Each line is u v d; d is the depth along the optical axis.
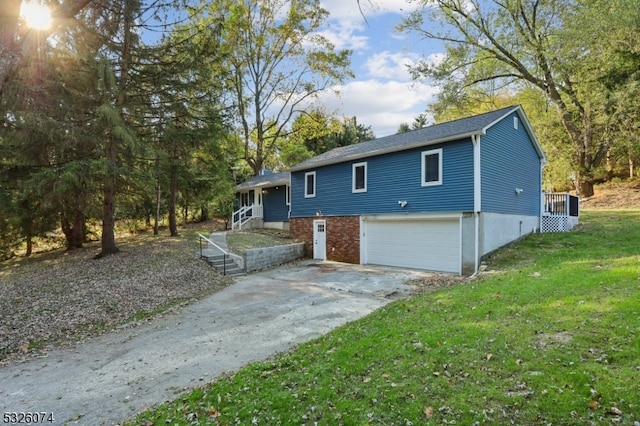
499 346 4.64
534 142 15.83
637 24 15.79
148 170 14.63
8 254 19.16
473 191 11.85
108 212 14.91
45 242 20.81
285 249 17.02
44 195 11.86
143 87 14.45
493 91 24.91
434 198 13.02
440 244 12.94
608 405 3.25
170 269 12.80
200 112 15.52
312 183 18.47
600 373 3.73
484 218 12.14
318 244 17.98
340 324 7.22
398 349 4.99
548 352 4.30
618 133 18.91
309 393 4.16
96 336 7.45
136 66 14.14
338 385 4.25
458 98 24.08
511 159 14.17
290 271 14.41
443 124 15.72
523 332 4.97
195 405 4.25
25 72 8.69
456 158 12.37
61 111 11.03
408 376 4.22
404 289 10.20
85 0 7.35
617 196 22.48
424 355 4.68
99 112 11.37
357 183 16.03
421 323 6.03
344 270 14.05
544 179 22.80
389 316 6.93
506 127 13.84
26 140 10.90
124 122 12.66
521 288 7.19
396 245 14.50
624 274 7.06
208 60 15.09
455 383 3.93
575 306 5.66
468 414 3.37
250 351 6.09
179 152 16.28
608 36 16.80
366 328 6.34
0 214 12.25
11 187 12.38
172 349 6.42
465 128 12.69
